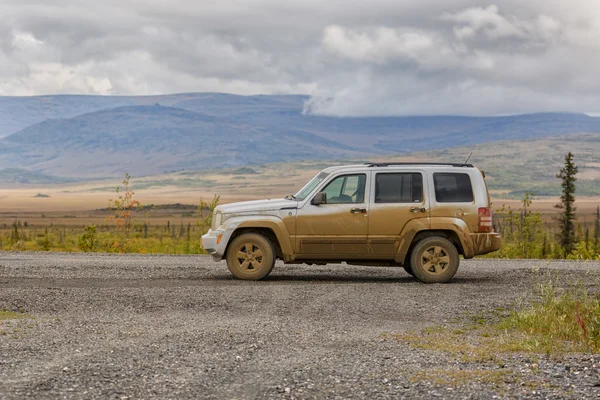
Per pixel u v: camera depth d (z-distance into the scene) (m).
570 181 59.03
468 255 13.68
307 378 6.46
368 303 11.16
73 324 9.21
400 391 6.00
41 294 11.74
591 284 13.05
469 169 13.84
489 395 5.85
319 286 12.90
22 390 5.91
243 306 10.82
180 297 11.55
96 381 6.25
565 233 56.28
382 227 13.59
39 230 177.12
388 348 7.86
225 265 16.02
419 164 13.81
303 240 13.62
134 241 25.08
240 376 6.53
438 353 7.56
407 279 14.15
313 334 8.70
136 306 10.76
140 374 6.54
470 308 10.73
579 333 8.36
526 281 13.65
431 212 13.62
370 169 13.76
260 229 14.02
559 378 6.37
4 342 7.91
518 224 27.44
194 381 6.32
